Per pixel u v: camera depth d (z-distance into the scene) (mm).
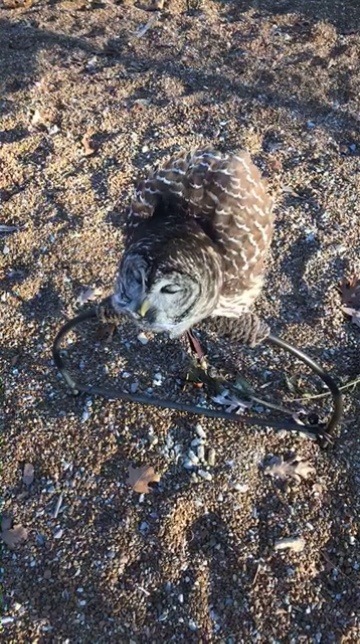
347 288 1483
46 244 1532
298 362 1363
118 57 1997
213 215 987
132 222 1048
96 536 1169
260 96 1896
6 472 1242
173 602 1105
